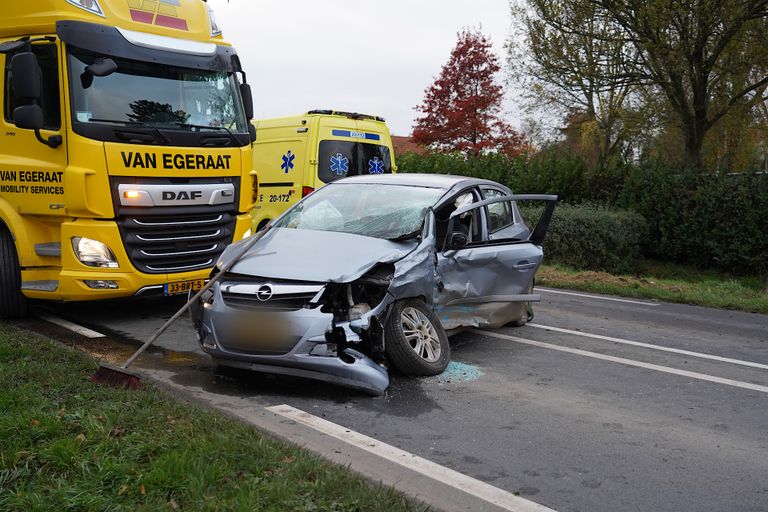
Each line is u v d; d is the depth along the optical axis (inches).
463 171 721.0
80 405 167.9
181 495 126.0
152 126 278.4
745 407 213.0
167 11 301.1
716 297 432.8
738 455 173.3
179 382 210.1
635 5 547.5
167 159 279.4
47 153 265.9
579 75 612.4
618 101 703.7
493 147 1033.5
